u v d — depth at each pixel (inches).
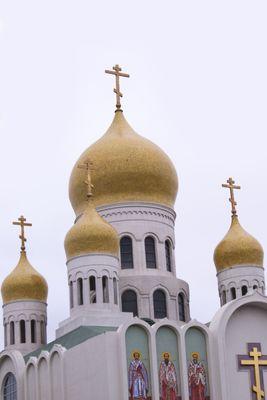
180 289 5054.1
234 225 5255.9
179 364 4057.6
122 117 5418.3
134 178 5147.6
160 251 5103.3
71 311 4704.7
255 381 4156.0
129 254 5073.8
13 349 5044.3
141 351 4001.0
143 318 4832.7
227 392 4050.2
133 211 5123.0
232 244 5167.3
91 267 4699.8
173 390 4013.3
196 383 4060.0
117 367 3924.7
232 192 5344.5
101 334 3991.1
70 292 4741.6
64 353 4266.7
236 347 4180.6
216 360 4097.0
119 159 5152.6
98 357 3981.3
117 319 4603.8
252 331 4242.1
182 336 4082.2
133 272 5004.9
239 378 4131.4
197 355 4109.3
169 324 4094.5
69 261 4776.1
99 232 4741.6
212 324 4178.2
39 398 4421.8
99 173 5157.5
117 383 3902.6
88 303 4643.2
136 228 5098.4
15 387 4694.9
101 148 5211.6
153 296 4936.0
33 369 4547.2
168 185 5251.0
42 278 5403.5
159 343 4060.0
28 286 5334.6
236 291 5108.3
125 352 3944.4
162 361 4035.4
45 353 4409.5
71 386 4173.2
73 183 5285.4
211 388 4062.5
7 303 5344.5
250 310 4271.7
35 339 5285.4
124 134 5295.3
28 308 5305.1
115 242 4793.3
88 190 4933.6
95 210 4896.7
